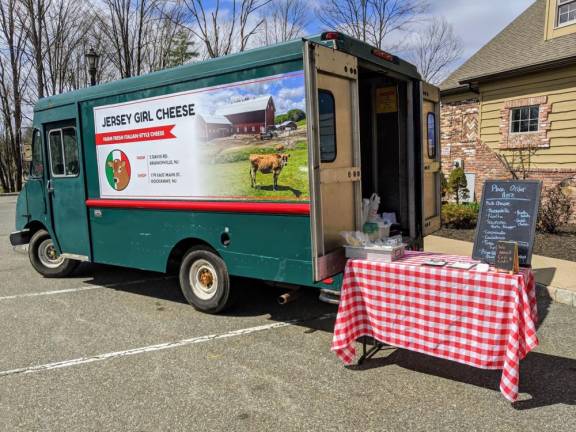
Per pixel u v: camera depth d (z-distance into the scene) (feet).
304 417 10.12
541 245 24.80
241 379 11.93
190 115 15.28
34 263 22.88
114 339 14.80
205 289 16.81
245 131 14.02
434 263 11.53
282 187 13.47
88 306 18.25
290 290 14.69
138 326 15.90
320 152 12.15
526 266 11.08
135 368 12.73
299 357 13.16
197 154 15.29
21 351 14.07
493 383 11.44
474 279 10.44
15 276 23.39
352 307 12.24
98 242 19.15
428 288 11.06
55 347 14.30
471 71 39.58
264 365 12.70
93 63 34.91
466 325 10.68
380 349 13.61
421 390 11.18
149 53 60.54
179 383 11.82
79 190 19.39
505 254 10.44
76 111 18.75
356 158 13.53
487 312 10.37
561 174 32.91
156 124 16.21
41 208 21.58
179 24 56.08
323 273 12.23
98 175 18.52
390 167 17.99
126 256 18.20
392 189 17.99
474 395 10.88
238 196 14.51
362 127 18.34
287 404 10.69
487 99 38.01
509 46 39.32
